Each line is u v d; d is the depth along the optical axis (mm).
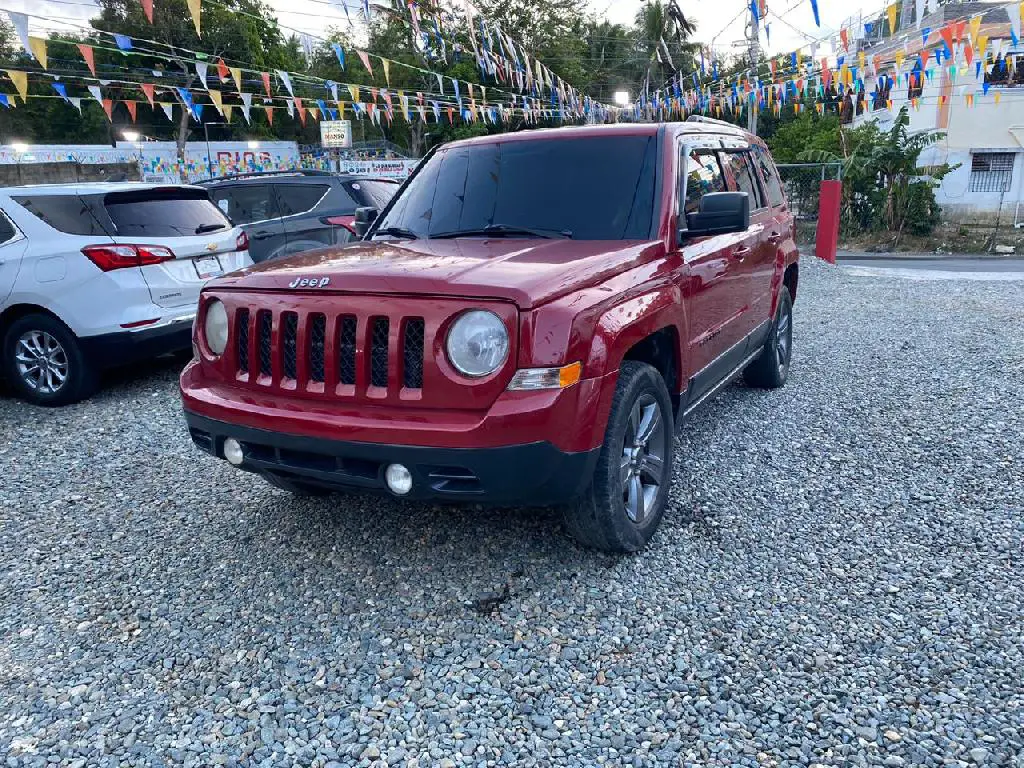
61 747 2467
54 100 33531
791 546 3633
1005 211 25109
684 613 3105
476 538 3752
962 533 3721
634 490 3492
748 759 2340
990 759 2307
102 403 6344
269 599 3307
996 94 14484
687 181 4188
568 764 2346
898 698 2588
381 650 2928
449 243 3832
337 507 4176
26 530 4043
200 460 4988
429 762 2367
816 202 24406
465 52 11609
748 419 5492
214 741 2484
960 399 5859
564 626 3039
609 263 3312
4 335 6457
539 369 2848
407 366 2955
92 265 5996
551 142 4355
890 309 10008
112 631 3113
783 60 14117
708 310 4219
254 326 3240
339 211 9336
